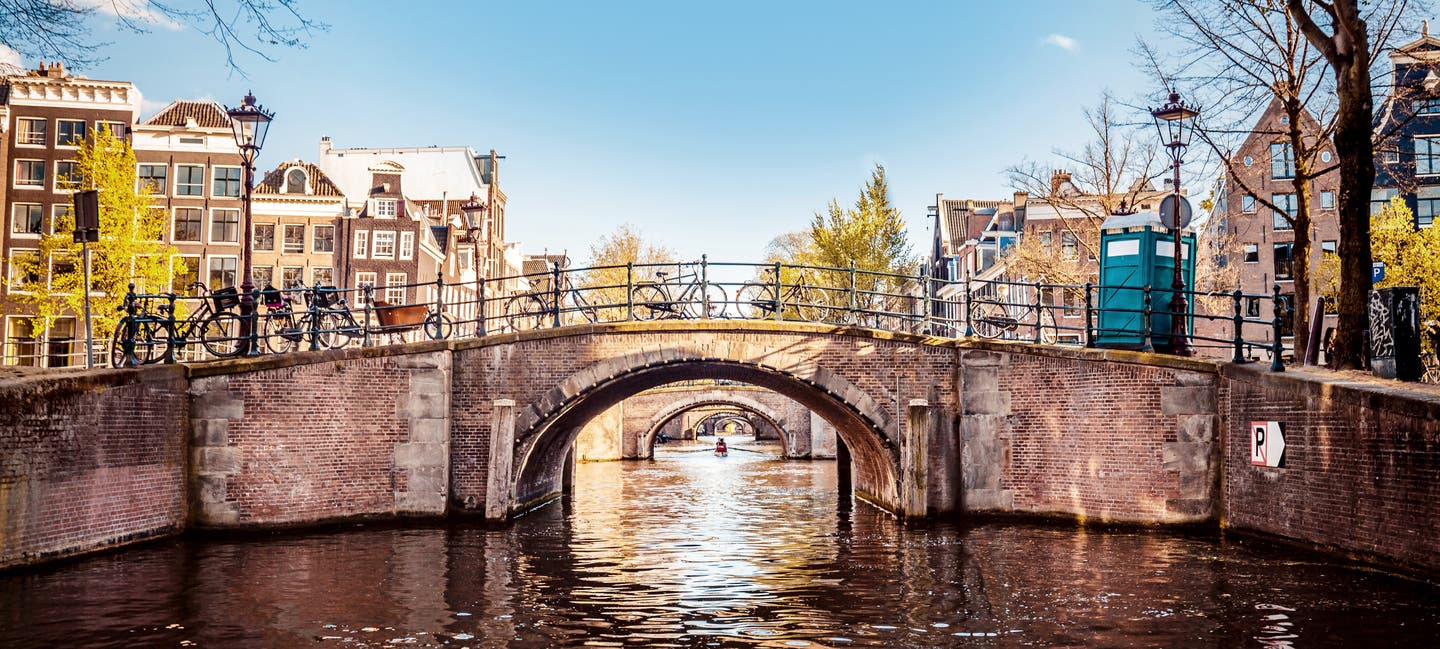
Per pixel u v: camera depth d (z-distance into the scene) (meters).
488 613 10.55
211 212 38.12
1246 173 30.19
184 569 12.54
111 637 9.30
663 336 17.84
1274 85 17.69
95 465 13.28
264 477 15.84
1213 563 12.59
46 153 36.06
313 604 10.82
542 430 18.45
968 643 9.20
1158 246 17.59
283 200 38.97
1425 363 17.16
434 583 12.09
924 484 17.20
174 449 15.09
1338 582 11.12
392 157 53.22
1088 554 13.56
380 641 9.34
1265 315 36.78
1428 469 10.62
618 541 15.99
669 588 11.96
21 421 11.93
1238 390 14.74
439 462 17.36
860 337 17.84
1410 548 10.94
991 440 17.19
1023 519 16.97
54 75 37.59
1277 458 13.60
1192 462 15.37
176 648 8.97
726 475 33.66
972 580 12.05
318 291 17.00
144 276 29.17
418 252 40.09
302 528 16.17
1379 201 34.53
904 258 45.28
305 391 16.31
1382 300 13.04
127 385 13.93
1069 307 17.00
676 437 80.19
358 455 16.88
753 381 21.17
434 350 17.45
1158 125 17.22
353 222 39.50
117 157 28.88
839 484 27.06
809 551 14.77
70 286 28.48
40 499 12.28
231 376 15.69
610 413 44.09
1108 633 9.41
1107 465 16.11
